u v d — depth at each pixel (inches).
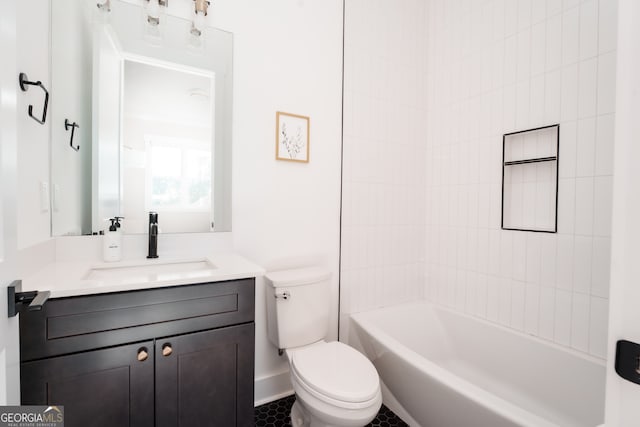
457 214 79.4
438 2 84.9
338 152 75.8
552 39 60.1
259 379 65.8
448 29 82.0
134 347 37.9
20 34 39.1
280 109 68.2
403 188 85.1
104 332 36.4
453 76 80.6
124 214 55.1
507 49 68.1
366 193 79.4
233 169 63.7
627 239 16.4
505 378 65.1
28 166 40.8
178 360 40.9
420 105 87.3
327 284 65.1
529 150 64.6
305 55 70.7
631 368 16.0
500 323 69.0
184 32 59.0
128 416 37.7
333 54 74.3
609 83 52.5
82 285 35.7
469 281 76.1
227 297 44.5
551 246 60.4
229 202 63.5
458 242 79.0
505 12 68.3
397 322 77.9
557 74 59.3
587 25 55.1
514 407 42.6
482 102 73.4
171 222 58.8
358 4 77.0
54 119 48.5
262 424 59.4
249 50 64.5
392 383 62.2
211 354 43.3
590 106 54.7
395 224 84.1
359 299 78.9
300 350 55.9
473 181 75.4
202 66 60.6
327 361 51.9
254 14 64.7
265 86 66.4
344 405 42.6
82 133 51.8
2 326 21.6
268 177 67.4
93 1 52.4
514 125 66.6
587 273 55.2
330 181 74.9
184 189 59.8
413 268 87.3
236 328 45.1
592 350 54.2
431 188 86.7
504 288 68.4
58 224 49.8
